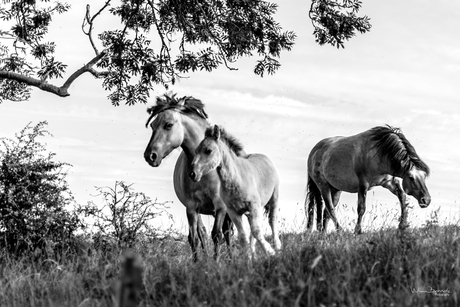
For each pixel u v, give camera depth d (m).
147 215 11.51
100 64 15.35
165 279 7.53
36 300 7.51
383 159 14.48
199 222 11.32
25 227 11.22
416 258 7.30
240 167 9.62
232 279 6.97
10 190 11.45
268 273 7.32
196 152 9.30
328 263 7.15
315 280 6.66
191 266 8.10
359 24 15.92
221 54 15.95
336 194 16.70
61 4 17.09
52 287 8.22
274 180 10.84
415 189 14.09
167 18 16.48
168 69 15.77
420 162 14.20
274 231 11.08
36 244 11.34
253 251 9.34
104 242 11.26
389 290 6.43
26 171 11.55
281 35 16.17
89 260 9.13
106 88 15.49
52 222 11.33
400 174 14.34
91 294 7.48
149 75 15.44
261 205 10.48
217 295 6.53
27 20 16.98
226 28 15.92
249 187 9.55
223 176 9.43
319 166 16.39
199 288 7.01
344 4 16.02
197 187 10.79
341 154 15.46
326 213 16.45
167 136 10.82
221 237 10.40
